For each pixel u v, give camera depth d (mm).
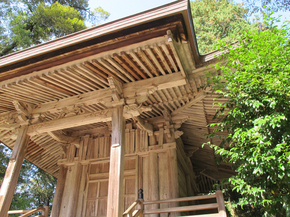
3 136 6781
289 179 3033
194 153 9141
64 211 6383
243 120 3695
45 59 4348
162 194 5820
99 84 5117
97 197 6406
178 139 7496
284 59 3381
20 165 5316
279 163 2951
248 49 3777
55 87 5105
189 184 8062
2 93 5312
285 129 3260
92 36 3939
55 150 8305
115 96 4816
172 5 3506
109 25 3875
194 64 4664
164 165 6172
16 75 4684
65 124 5398
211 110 5930
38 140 7547
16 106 5613
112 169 4180
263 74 3439
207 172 10656
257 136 3145
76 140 7305
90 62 4254
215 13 15133
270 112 3406
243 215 9984
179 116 6535
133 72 4691
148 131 6488
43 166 8867
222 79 4680
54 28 14445
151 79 4879
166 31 3658
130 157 6539
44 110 5762
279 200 3070
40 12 13805
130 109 4750
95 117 5152
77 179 6793
